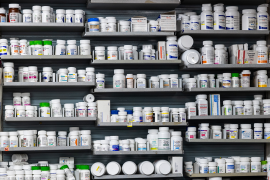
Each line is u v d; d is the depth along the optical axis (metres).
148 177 3.51
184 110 3.64
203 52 3.72
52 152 3.75
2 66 3.59
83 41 3.58
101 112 3.57
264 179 3.79
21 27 3.58
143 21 3.68
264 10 3.79
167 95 3.97
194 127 3.64
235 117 3.64
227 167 3.64
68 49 3.56
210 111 3.70
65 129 3.81
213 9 4.04
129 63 3.65
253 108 3.73
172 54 3.67
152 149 3.54
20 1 3.77
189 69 3.91
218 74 3.83
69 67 3.58
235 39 4.06
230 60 3.83
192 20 3.73
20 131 3.45
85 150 3.79
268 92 4.00
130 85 3.61
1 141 3.34
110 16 3.95
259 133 3.69
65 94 3.83
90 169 3.77
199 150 3.96
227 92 4.03
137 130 3.90
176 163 3.55
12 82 3.42
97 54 3.60
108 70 3.91
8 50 3.53
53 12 3.84
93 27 3.57
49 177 3.28
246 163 3.68
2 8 3.53
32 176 3.28
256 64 3.71
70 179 3.22
